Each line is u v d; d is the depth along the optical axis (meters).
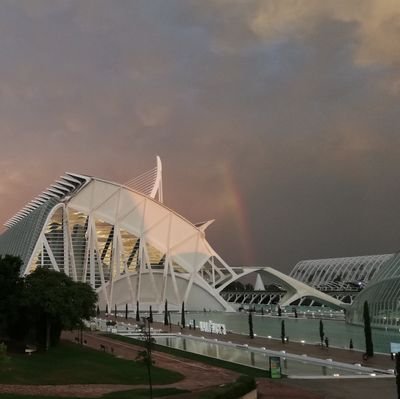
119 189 137.12
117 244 134.75
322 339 53.31
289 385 32.81
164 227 140.00
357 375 36.81
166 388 31.50
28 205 154.88
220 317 109.94
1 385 30.70
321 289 171.38
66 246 131.62
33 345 49.69
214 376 36.69
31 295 48.62
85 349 50.88
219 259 142.50
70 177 139.88
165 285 135.25
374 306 76.12
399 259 77.94
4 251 147.50
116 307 125.19
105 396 28.03
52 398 26.52
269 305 166.00
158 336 66.69
